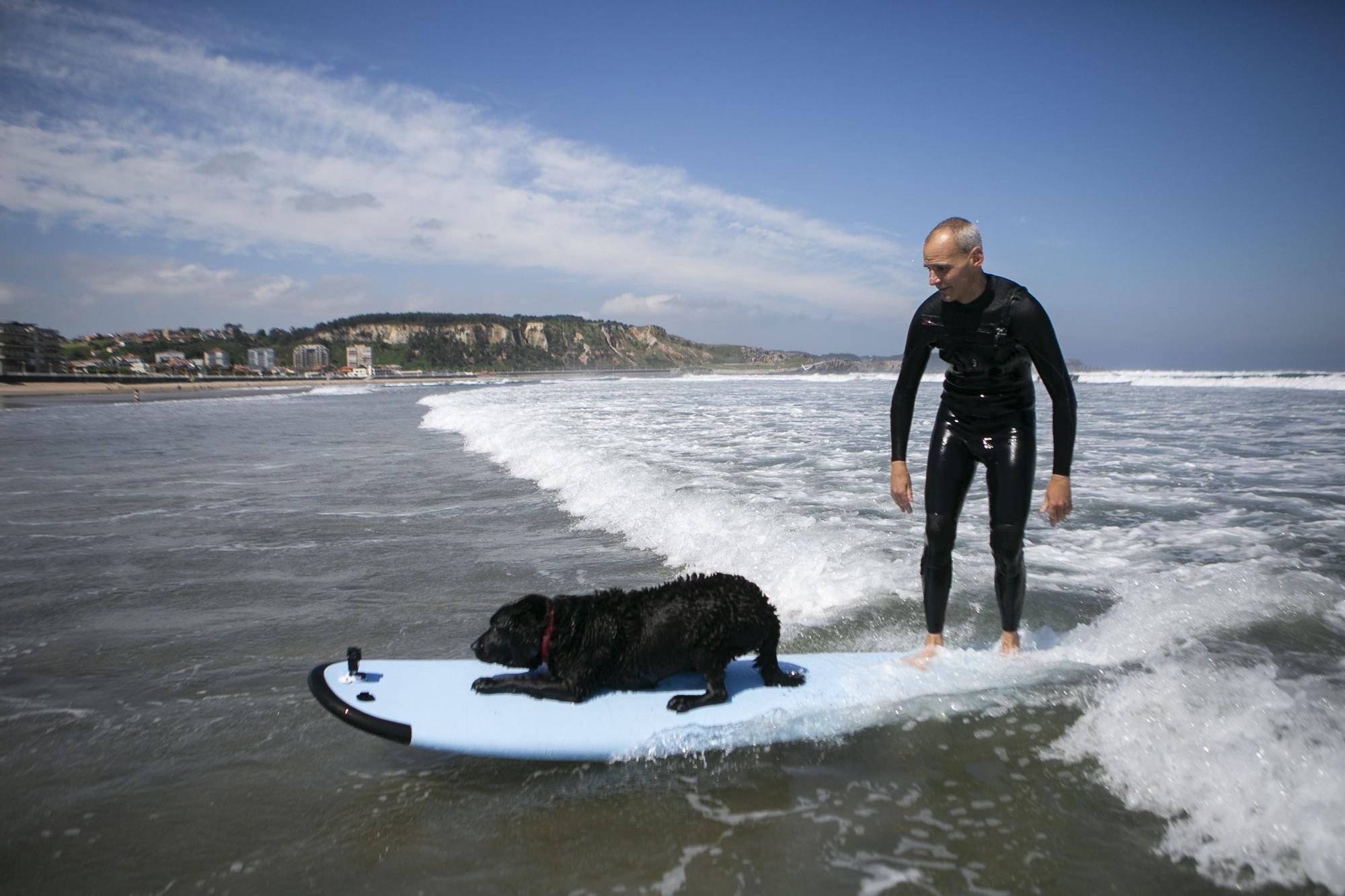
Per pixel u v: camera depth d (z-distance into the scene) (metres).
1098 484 8.84
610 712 3.40
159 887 2.49
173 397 57.75
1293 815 2.49
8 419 29.75
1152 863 2.43
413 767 3.29
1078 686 3.66
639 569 6.39
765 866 2.53
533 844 2.70
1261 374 64.31
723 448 12.86
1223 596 4.66
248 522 8.57
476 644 3.54
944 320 3.89
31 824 2.87
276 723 3.72
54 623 5.28
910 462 10.96
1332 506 7.50
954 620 4.77
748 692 3.59
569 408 25.83
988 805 2.82
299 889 2.47
